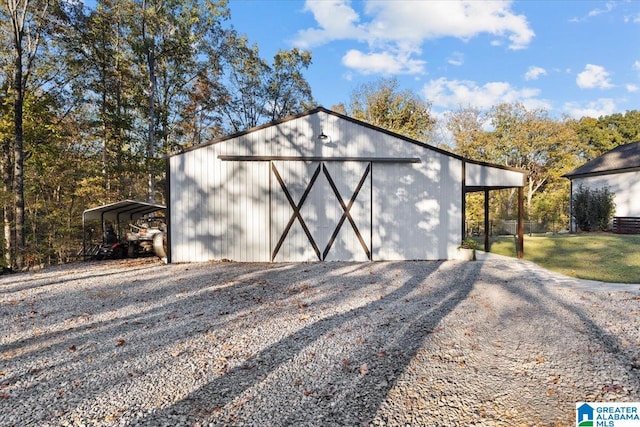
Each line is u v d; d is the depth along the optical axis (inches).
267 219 387.2
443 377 119.3
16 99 471.5
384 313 198.4
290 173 390.3
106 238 489.7
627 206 690.2
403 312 199.8
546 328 166.6
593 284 264.4
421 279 293.1
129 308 213.5
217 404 104.4
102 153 676.1
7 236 528.1
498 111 1120.2
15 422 96.8
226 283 279.9
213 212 382.6
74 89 620.1
